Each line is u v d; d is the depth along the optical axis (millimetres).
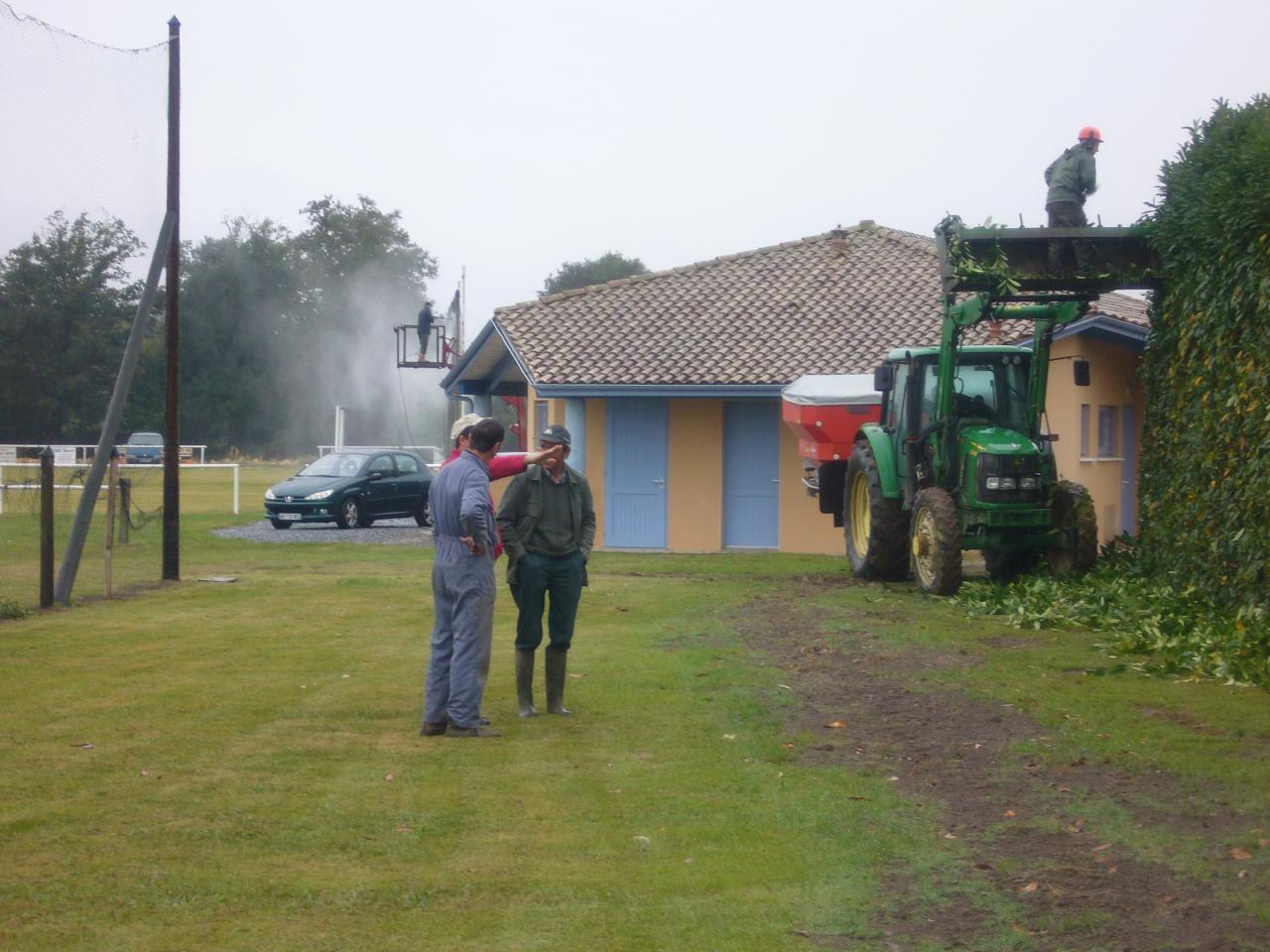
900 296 24719
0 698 9375
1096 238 13531
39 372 18219
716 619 13242
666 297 25828
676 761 7605
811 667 10359
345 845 6074
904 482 15992
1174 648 10375
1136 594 12422
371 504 28359
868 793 6859
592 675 10219
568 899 5387
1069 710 8570
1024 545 14867
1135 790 6762
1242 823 6172
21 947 4863
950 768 7328
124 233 15656
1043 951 4809
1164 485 12953
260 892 5461
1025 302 14688
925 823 6328
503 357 27203
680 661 10758
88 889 5480
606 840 6148
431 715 8273
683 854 5949
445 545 8289
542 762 7609
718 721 8625
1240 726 8070
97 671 10461
